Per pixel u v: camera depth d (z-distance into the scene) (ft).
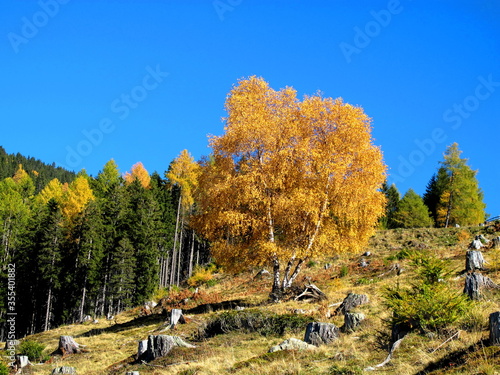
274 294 78.23
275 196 81.76
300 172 81.15
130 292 150.51
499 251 83.51
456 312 37.24
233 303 86.53
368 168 81.46
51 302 164.76
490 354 26.18
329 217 85.20
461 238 126.62
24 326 163.43
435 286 38.45
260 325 55.77
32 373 61.26
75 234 169.58
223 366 41.06
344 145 82.28
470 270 67.21
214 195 80.38
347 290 77.61
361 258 120.78
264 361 39.22
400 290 41.01
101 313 161.17
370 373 30.89
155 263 167.32
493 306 41.11
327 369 33.68
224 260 82.74
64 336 72.84
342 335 43.65
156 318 91.15
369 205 82.53
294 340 42.80
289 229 84.17
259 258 81.56
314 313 60.13
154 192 209.97
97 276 161.89
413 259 42.57
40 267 160.25
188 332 64.85
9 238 202.08
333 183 80.79
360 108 84.38
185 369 43.14
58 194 250.57
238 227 80.74
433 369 28.55
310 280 103.60
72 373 56.34
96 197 211.82
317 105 84.33
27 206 238.89
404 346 35.17
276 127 81.92
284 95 87.56
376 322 45.98
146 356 52.47
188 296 109.50
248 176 79.20
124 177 259.60
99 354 66.74
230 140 82.28
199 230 85.25
